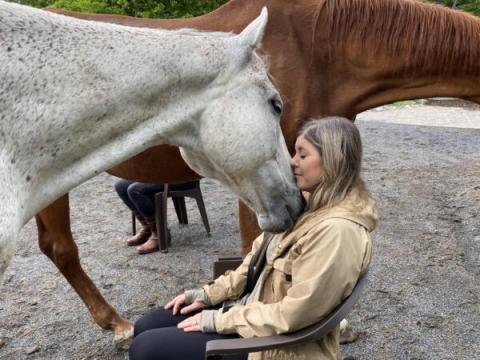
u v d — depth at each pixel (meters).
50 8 2.50
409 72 2.20
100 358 2.46
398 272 3.37
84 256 3.76
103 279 3.35
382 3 2.13
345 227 1.33
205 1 7.01
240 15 2.23
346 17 2.13
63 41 1.29
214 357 1.41
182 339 1.53
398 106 12.70
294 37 2.15
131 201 3.84
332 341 1.47
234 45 1.47
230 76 1.45
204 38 1.47
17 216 1.25
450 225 4.32
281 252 1.47
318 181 1.47
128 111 1.37
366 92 2.24
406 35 2.14
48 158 1.32
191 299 1.79
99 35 1.34
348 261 1.31
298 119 2.15
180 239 4.11
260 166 1.50
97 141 1.37
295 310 1.32
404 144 7.95
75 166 1.38
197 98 1.45
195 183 4.02
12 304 3.03
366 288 3.13
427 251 3.73
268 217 1.56
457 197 5.12
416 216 4.55
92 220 4.66
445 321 2.74
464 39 2.13
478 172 6.10
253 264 1.63
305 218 1.48
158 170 2.34
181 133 1.50
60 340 2.63
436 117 10.98
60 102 1.28
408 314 2.82
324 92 2.20
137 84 1.36
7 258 1.24
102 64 1.32
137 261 3.66
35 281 3.36
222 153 1.47
